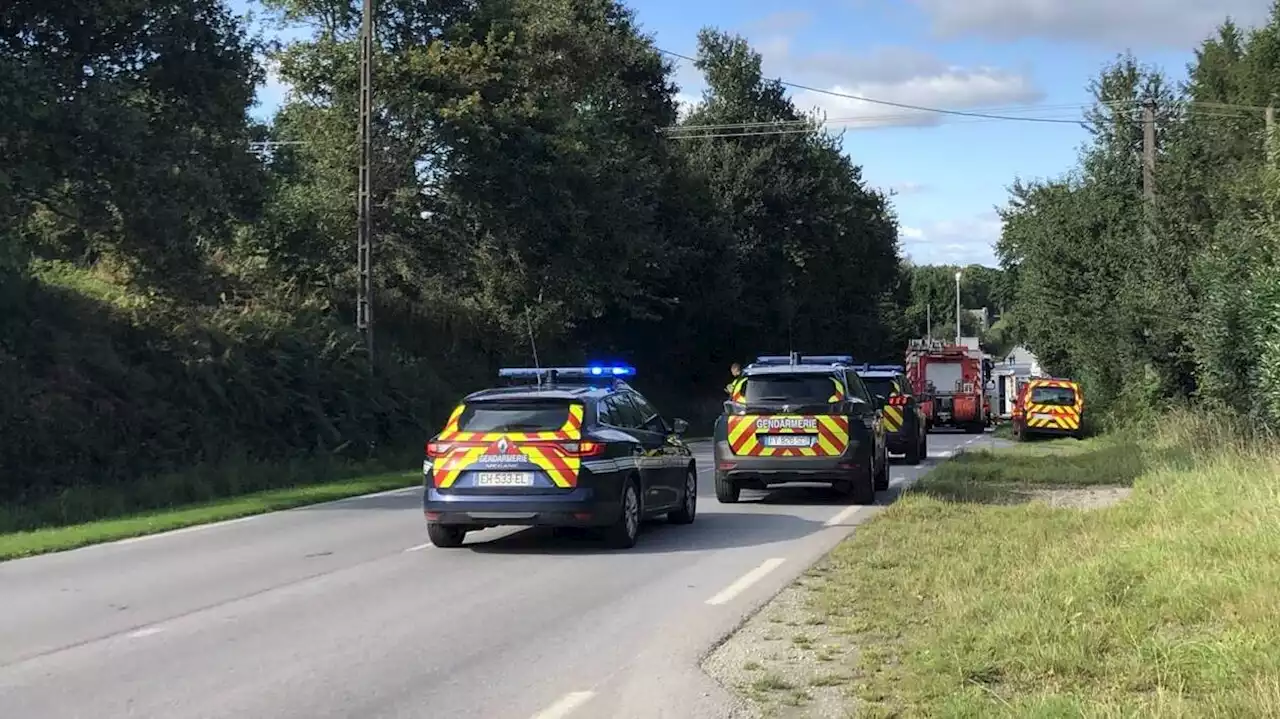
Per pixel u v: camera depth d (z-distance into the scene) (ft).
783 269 166.20
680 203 147.54
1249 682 18.39
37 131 59.52
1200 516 35.06
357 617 27.99
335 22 104.47
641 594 30.48
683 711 19.71
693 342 157.89
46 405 61.36
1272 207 55.72
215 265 86.33
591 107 134.21
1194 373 74.13
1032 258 110.22
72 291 74.08
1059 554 31.73
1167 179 80.18
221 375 73.87
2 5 62.08
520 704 20.45
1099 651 21.45
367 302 87.15
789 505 51.31
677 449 44.62
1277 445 51.01
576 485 37.42
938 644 22.43
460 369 108.78
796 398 50.72
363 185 86.38
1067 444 98.94
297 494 58.59
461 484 38.06
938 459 83.92
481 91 102.12
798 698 20.36
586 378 47.16
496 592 31.14
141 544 41.06
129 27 65.72
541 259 110.32
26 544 39.99
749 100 171.94
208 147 70.28
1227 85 134.51
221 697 21.08
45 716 19.94
